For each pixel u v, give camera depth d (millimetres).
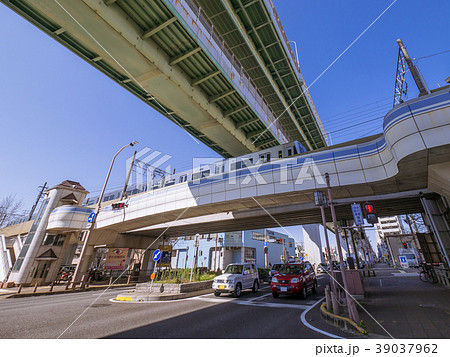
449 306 7688
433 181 9852
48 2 12531
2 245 26500
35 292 14656
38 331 5914
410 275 22500
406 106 8086
